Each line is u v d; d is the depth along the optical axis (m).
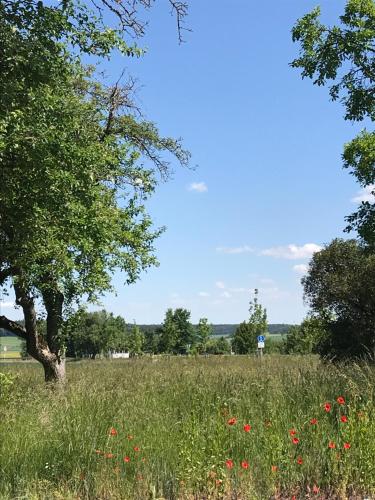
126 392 9.24
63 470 5.54
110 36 7.86
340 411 6.62
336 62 14.73
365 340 19.97
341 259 21.41
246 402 7.56
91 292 15.43
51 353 16.20
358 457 5.52
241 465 5.38
